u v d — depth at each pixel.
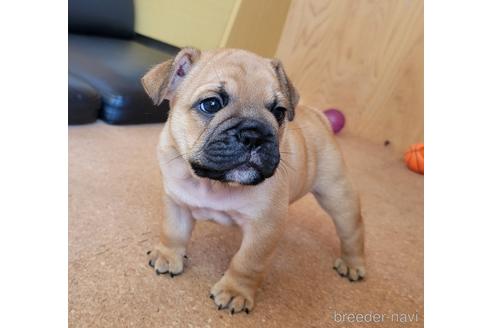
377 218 0.76
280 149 0.47
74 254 0.48
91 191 0.62
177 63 0.46
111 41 1.16
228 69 0.43
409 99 1.24
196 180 0.45
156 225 0.57
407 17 1.21
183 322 0.42
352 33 1.30
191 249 0.54
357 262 0.56
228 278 0.46
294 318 0.46
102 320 0.40
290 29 1.37
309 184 0.54
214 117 0.41
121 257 0.49
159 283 0.47
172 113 0.45
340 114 1.26
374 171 1.03
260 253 0.45
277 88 0.44
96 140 0.79
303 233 0.65
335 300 0.51
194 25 1.18
